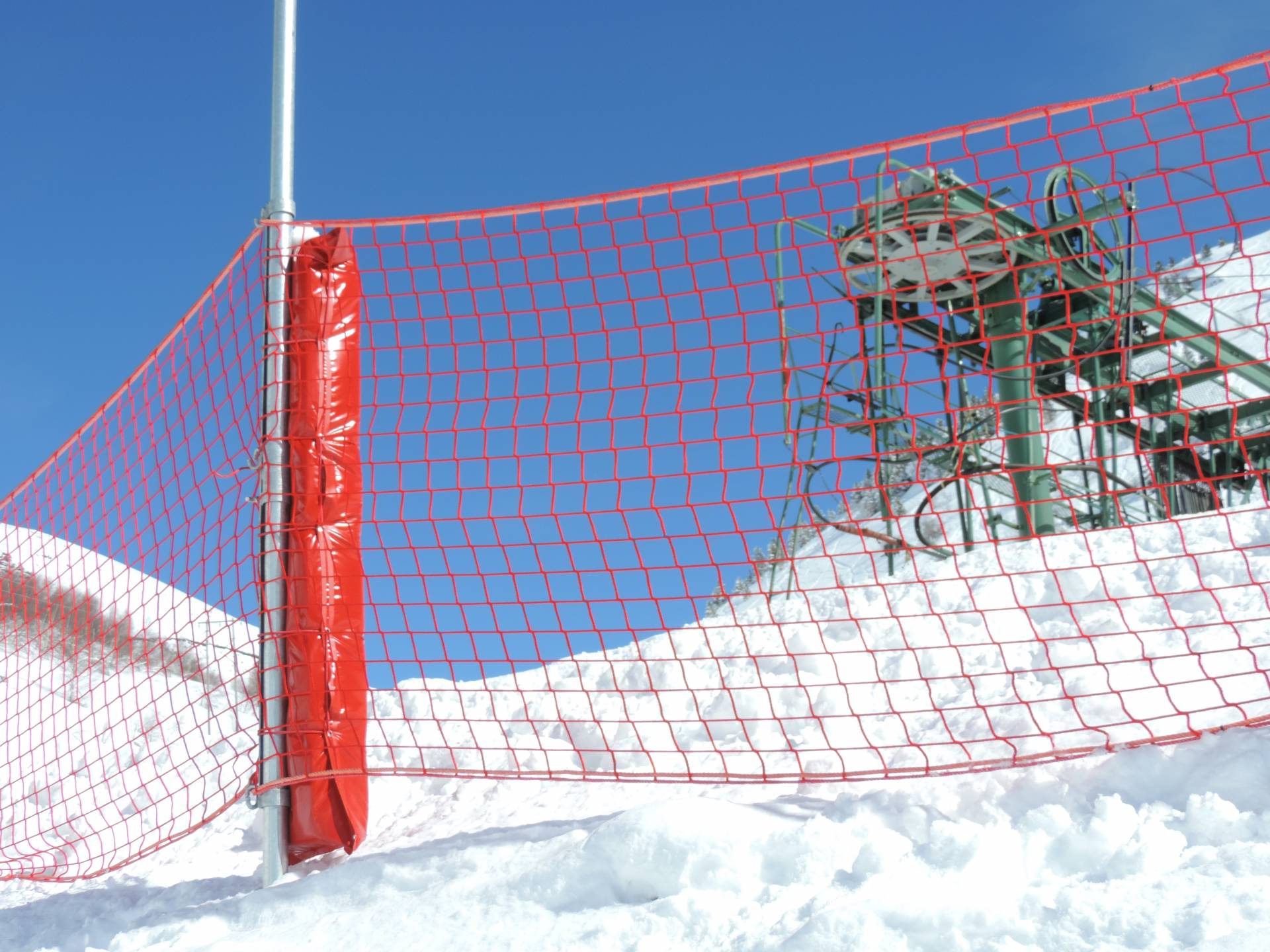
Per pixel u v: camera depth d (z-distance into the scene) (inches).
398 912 126.3
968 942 90.2
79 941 150.8
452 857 135.5
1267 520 207.9
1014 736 136.7
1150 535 221.5
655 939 105.7
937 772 129.6
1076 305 481.4
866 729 160.4
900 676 180.5
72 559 232.7
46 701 268.2
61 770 249.1
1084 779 117.3
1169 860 96.8
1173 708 132.5
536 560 167.2
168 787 226.1
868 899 99.0
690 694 198.5
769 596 164.1
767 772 150.1
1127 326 457.7
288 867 154.1
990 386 160.9
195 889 161.5
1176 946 83.4
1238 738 114.2
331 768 152.1
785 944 96.1
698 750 174.6
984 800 118.4
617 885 118.1
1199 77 123.3
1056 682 154.0
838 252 149.6
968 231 417.1
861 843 111.8
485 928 117.3
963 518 489.1
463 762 189.9
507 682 238.2
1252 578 179.6
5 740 258.1
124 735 254.4
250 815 194.4
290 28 169.0
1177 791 111.3
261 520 159.8
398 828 162.2
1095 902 91.0
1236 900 87.0
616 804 147.3
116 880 178.9
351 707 156.8
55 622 241.6
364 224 166.6
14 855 214.4
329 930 126.9
